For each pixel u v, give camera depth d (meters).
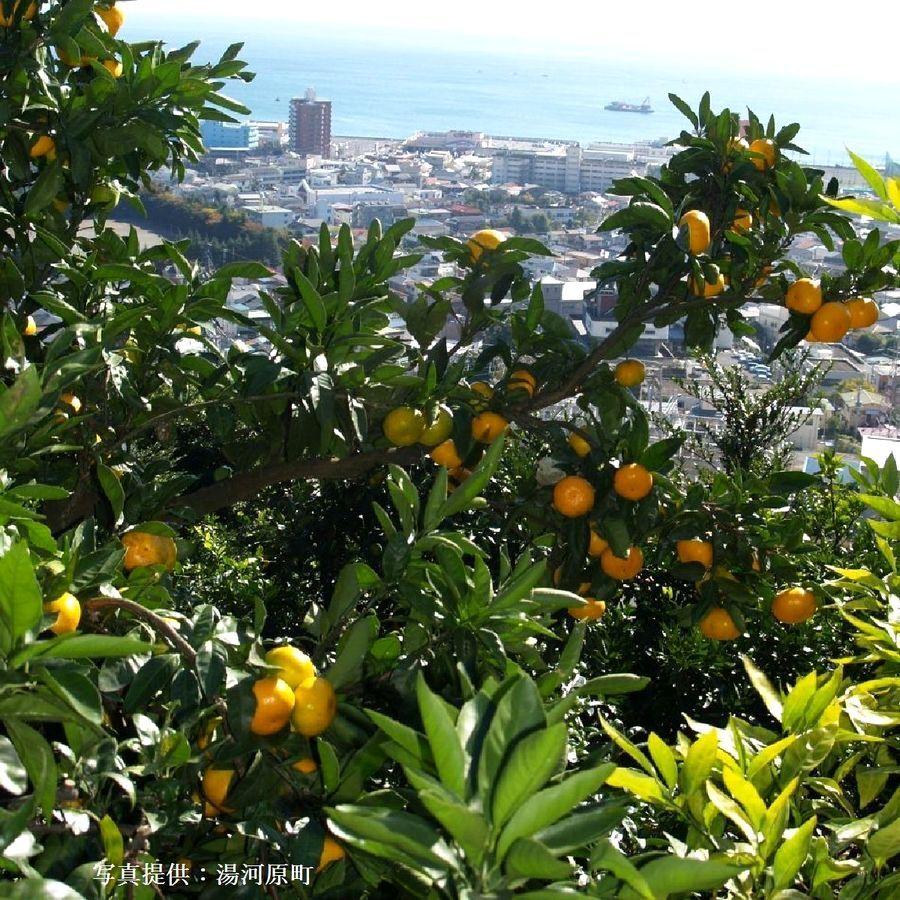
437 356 3.25
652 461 3.11
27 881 1.29
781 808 1.82
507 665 1.67
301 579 5.57
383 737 1.87
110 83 3.12
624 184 3.68
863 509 4.54
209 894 1.85
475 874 1.37
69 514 2.92
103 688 1.89
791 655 4.53
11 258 3.17
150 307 2.91
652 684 4.69
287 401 3.00
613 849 1.35
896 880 1.88
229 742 1.88
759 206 3.55
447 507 2.18
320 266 3.18
